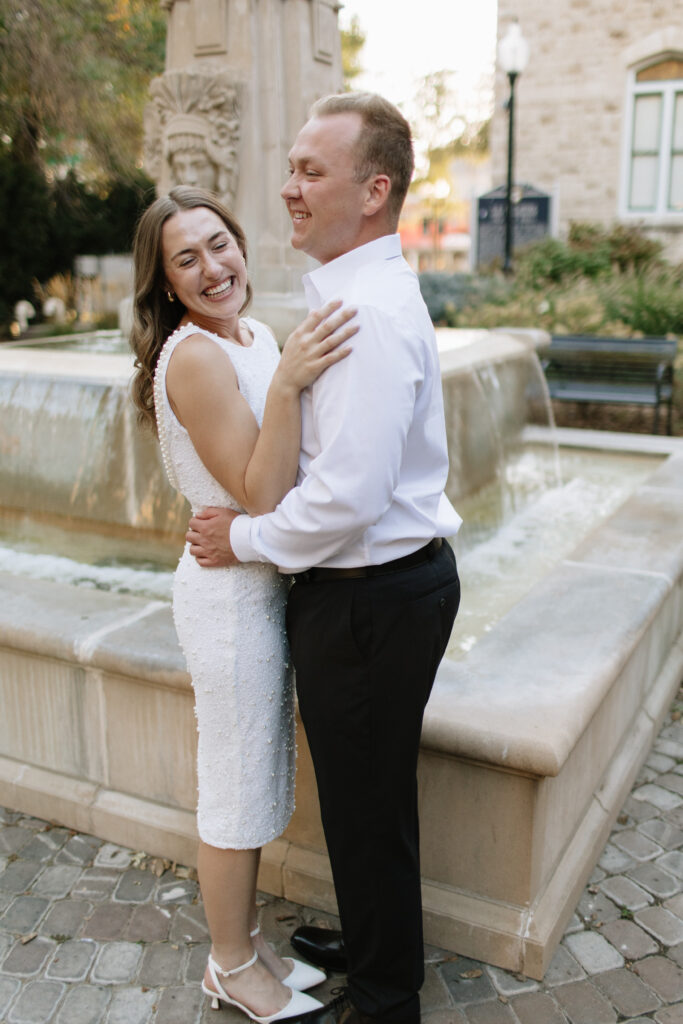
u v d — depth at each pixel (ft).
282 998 6.10
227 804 5.74
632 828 8.36
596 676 7.11
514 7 42.68
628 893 7.48
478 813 6.52
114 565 11.98
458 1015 6.25
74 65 38.81
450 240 105.50
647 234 43.16
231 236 5.38
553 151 43.88
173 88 15.46
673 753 9.64
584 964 6.70
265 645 5.61
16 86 39.73
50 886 7.62
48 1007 6.38
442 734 6.33
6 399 13.94
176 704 7.55
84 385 13.07
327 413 4.64
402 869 5.48
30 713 8.43
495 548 12.79
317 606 5.10
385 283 4.73
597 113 42.75
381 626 4.99
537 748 6.04
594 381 23.77
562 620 8.27
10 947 6.95
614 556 10.05
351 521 4.64
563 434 18.43
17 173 42.96
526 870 6.48
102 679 7.88
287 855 7.42
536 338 18.11
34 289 45.29
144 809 7.99
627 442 17.57
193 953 6.88
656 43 40.91
